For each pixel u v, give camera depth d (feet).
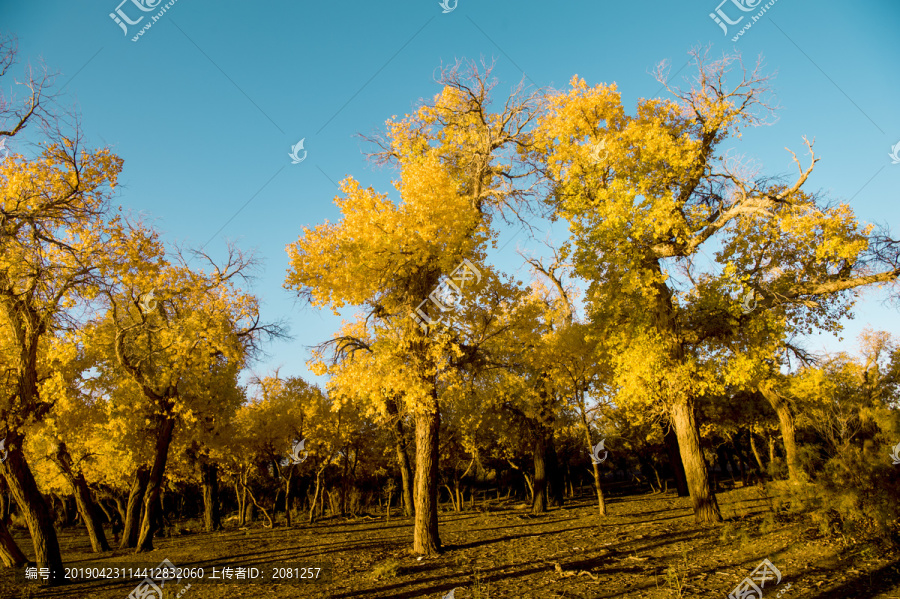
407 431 97.50
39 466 65.51
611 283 48.78
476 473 147.84
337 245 42.06
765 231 48.88
